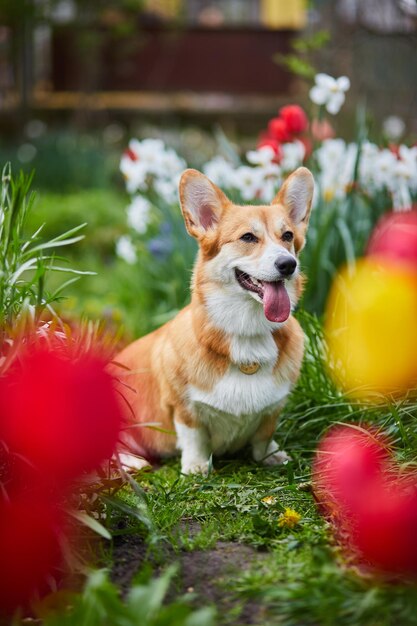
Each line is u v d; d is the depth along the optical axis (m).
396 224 1.63
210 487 1.37
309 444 1.50
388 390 1.49
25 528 1.10
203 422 1.47
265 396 1.42
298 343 1.47
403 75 3.57
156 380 1.53
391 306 1.54
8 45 5.15
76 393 1.12
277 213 1.45
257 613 1.05
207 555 1.16
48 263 1.34
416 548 1.08
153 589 0.99
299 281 1.47
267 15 6.40
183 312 1.50
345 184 1.92
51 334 1.18
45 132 4.54
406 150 1.88
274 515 1.26
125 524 1.24
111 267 2.79
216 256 1.43
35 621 1.06
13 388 1.10
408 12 2.55
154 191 2.24
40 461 1.11
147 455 1.60
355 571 1.10
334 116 3.02
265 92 5.33
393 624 1.02
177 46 5.32
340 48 3.48
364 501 1.14
